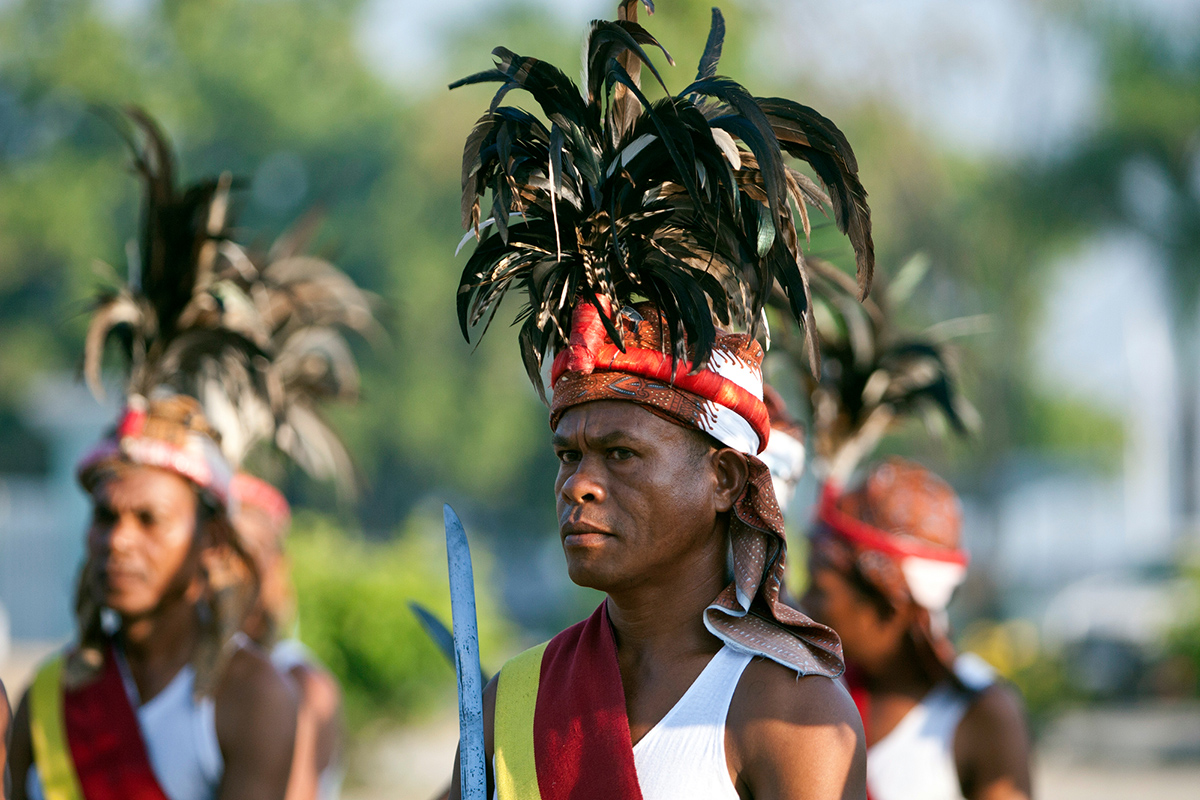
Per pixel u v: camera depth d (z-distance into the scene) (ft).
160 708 38.75
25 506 258.98
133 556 38.19
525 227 24.02
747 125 22.63
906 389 41.63
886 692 41.32
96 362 40.75
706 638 23.79
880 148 215.72
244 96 361.92
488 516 419.33
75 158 350.64
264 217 360.28
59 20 354.95
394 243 365.81
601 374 23.32
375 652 113.19
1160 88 232.12
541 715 24.06
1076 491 355.56
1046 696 152.97
